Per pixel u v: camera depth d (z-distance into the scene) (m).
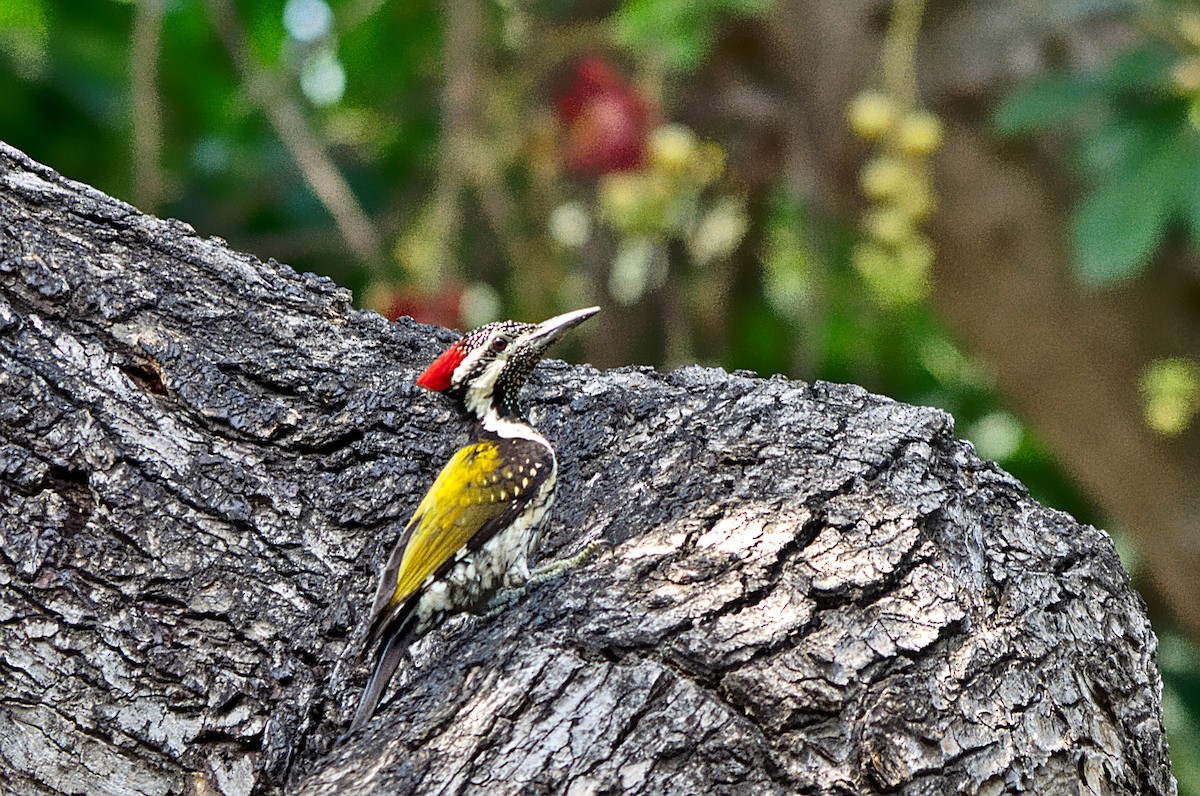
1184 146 11.27
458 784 7.54
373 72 18.88
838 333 19.20
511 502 8.79
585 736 7.64
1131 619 9.29
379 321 10.09
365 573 8.92
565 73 17.05
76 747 8.19
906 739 7.77
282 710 8.42
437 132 18.33
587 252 18.00
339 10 18.42
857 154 16.53
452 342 10.16
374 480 9.22
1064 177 15.13
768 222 18.52
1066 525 9.45
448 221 14.58
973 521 8.96
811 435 9.27
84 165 17.31
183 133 17.70
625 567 8.48
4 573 8.26
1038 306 15.88
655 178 15.04
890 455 9.05
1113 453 16.31
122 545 8.48
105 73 16.69
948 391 19.78
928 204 14.01
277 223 18.17
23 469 8.42
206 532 8.66
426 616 8.65
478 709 7.87
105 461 8.59
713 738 7.63
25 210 9.16
